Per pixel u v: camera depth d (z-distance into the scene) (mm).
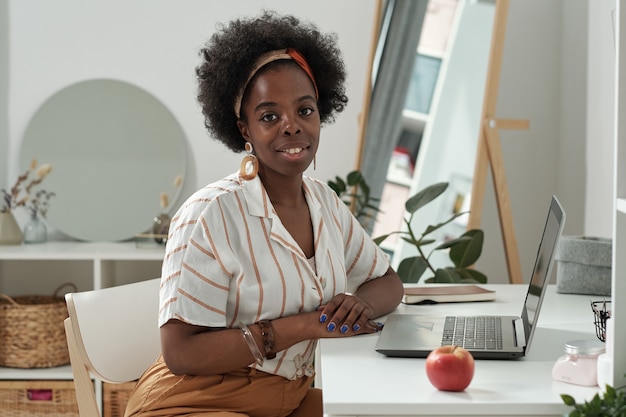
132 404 1676
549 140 3445
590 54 3041
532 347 1612
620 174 1258
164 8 3477
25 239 3410
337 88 1911
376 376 1412
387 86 3199
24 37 3490
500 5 3014
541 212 3459
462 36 3094
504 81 3436
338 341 1691
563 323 1840
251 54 1725
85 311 1795
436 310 2027
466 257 2955
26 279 3545
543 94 3439
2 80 3498
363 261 1997
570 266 2248
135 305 1909
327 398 1276
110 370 1814
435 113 3117
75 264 3543
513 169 3453
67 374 3162
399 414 1253
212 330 1624
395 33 3203
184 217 1664
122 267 3506
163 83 3498
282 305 1672
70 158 3516
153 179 3510
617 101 1259
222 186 1706
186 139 3512
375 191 3188
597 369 1312
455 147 3082
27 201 3525
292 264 1690
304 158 1705
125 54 3496
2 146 3508
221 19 3475
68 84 3510
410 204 2869
